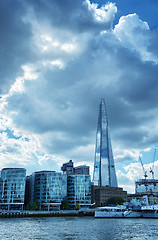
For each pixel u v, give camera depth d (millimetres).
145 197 179875
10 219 157500
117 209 172500
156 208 157250
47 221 135750
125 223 117875
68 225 108188
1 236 73250
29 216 185000
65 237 70562
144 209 163500
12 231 85625
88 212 198875
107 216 164875
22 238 69125
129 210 174250
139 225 106375
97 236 72375
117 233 79000
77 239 66750
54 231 85000
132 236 72375
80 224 113312
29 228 95500
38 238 68938
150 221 131375
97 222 125500
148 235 74375
